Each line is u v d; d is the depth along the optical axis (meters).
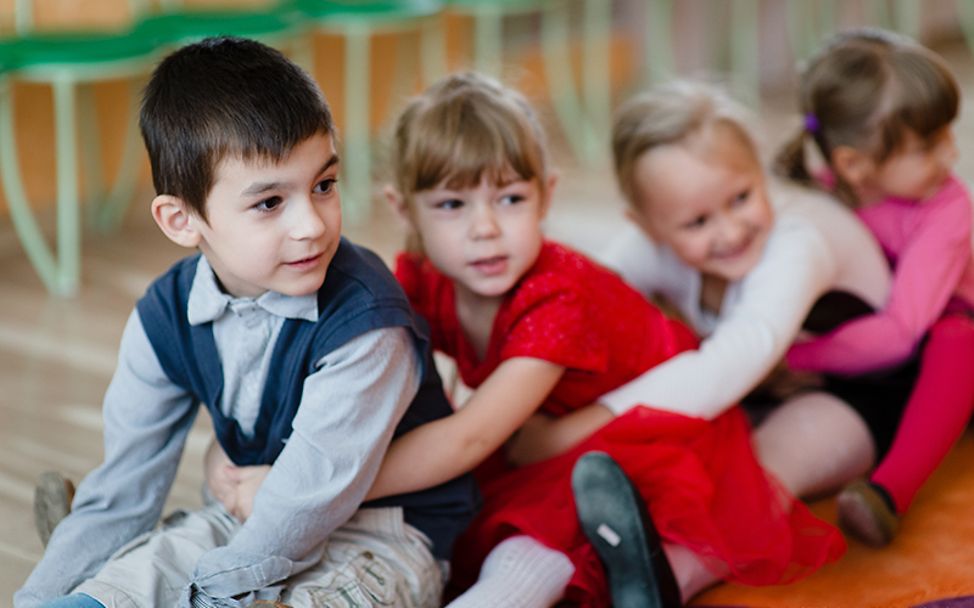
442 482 1.42
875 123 1.85
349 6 3.32
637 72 4.96
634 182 1.78
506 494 1.56
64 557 1.36
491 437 1.44
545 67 4.57
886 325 1.86
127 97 3.37
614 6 4.96
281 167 1.20
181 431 1.43
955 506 1.72
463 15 4.32
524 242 1.50
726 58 5.03
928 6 5.63
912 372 1.88
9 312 2.63
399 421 1.39
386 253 3.01
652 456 1.53
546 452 1.59
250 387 1.33
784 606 1.49
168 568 1.29
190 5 3.34
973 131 3.95
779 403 1.93
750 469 1.62
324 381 1.27
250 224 1.21
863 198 1.97
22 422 2.06
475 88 1.54
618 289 1.64
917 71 1.84
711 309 1.88
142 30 2.98
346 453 1.27
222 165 1.19
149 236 3.21
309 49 3.48
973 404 1.82
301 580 1.30
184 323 1.34
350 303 1.29
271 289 1.26
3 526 1.70
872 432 1.82
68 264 2.80
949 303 1.93
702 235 1.75
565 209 3.35
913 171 1.88
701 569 1.49
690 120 1.72
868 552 1.61
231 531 1.36
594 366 1.51
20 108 3.14
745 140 1.74
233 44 1.25
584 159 3.94
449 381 2.15
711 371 1.62
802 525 1.58
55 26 3.03
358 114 3.81
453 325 1.60
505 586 1.38
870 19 5.34
